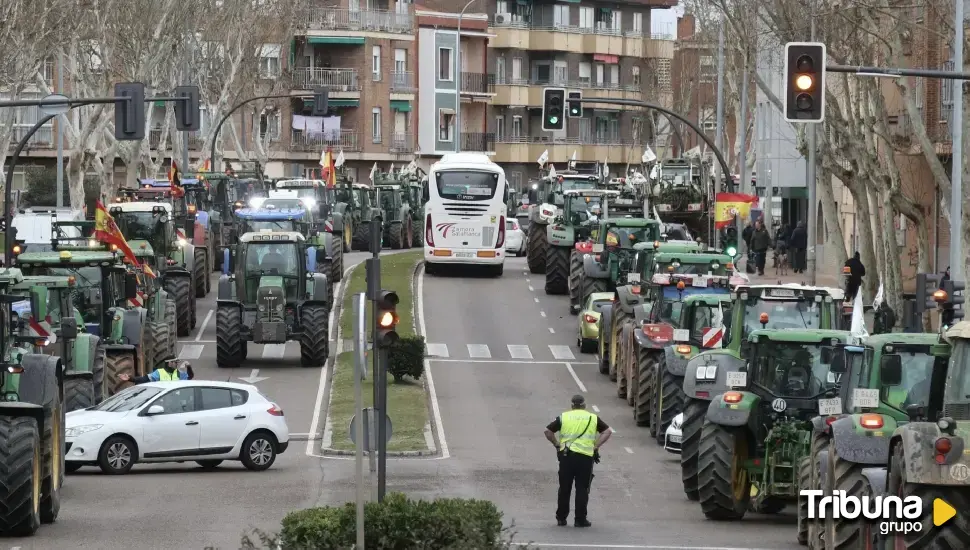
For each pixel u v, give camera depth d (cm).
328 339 6028
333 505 3322
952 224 4581
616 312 5847
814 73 3525
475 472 3966
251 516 3180
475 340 6769
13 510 2819
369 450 2377
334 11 14175
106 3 8019
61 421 3153
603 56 16638
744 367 3266
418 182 11562
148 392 4009
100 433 3916
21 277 3095
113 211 6550
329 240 7381
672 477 3884
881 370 2419
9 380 2961
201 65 11094
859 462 2456
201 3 10219
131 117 4953
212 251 8312
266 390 5481
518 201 13900
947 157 6575
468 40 15575
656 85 16450
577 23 16538
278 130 14050
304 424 4894
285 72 13438
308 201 7525
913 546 2158
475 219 8488
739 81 10306
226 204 8800
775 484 3058
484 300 7812
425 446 4406
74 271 4597
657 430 4497
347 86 14238
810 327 3559
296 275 5944
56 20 7188
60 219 7106
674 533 2981
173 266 6700
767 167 10569
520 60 16250
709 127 16338
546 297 8000
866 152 5525
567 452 3073
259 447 4047
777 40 7744
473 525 2080
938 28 5872
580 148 16562
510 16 16112
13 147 12381
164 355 5441
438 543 2073
